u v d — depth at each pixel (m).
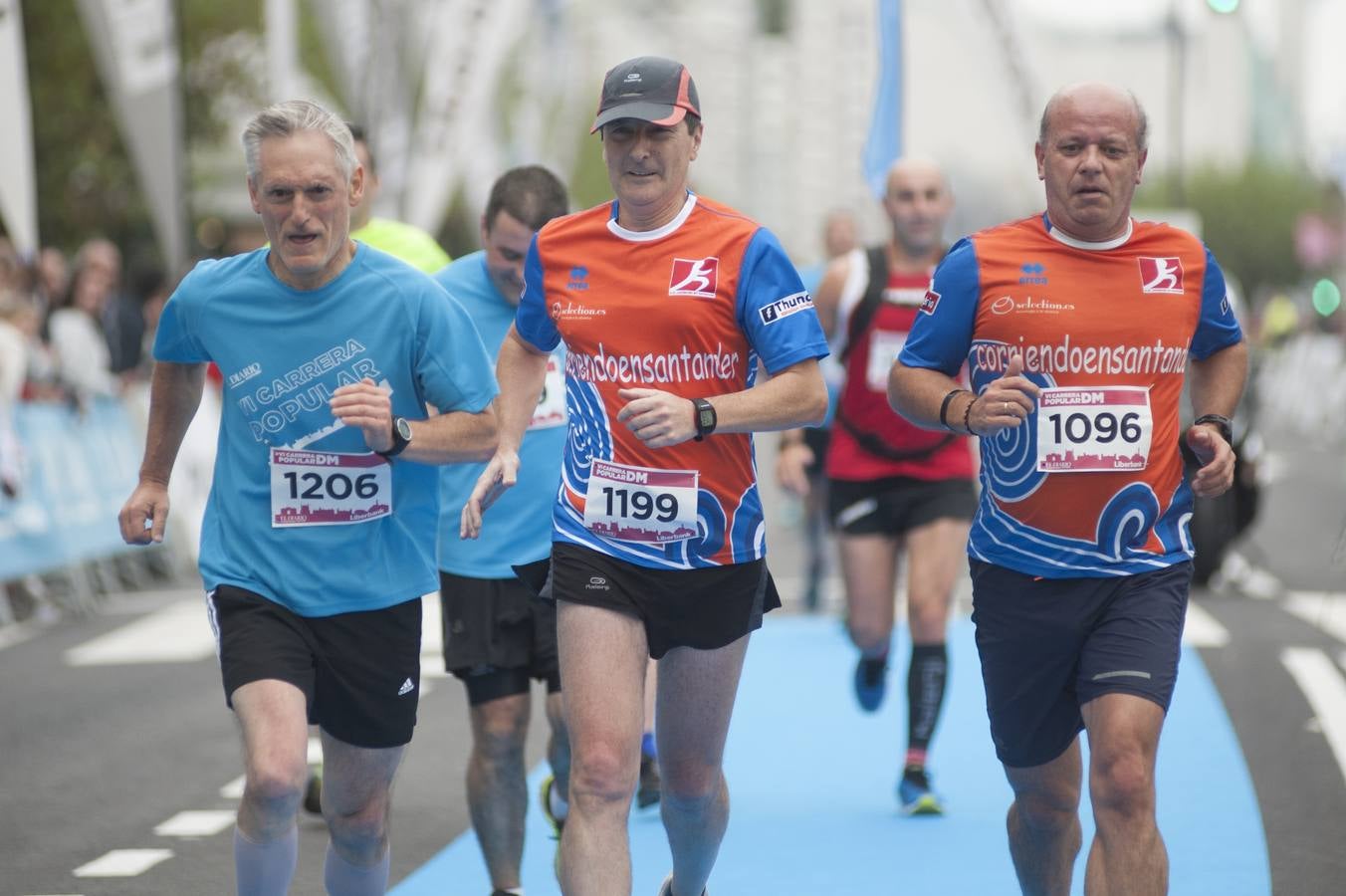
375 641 10.37
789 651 24.39
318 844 14.74
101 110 59.78
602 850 9.73
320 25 40.25
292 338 10.35
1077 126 10.12
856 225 29.38
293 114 10.04
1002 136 28.12
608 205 10.56
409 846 14.83
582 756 9.95
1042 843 10.77
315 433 10.35
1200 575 30.22
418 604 10.60
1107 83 10.27
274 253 10.44
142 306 37.91
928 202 16.44
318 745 17.98
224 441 10.54
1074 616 10.15
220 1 67.69
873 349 16.33
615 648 10.16
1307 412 84.25
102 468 31.25
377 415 9.89
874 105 28.14
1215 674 22.23
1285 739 18.44
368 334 10.38
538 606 12.73
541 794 14.05
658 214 10.29
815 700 21.02
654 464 10.24
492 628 12.67
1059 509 10.16
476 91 40.31
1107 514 10.11
